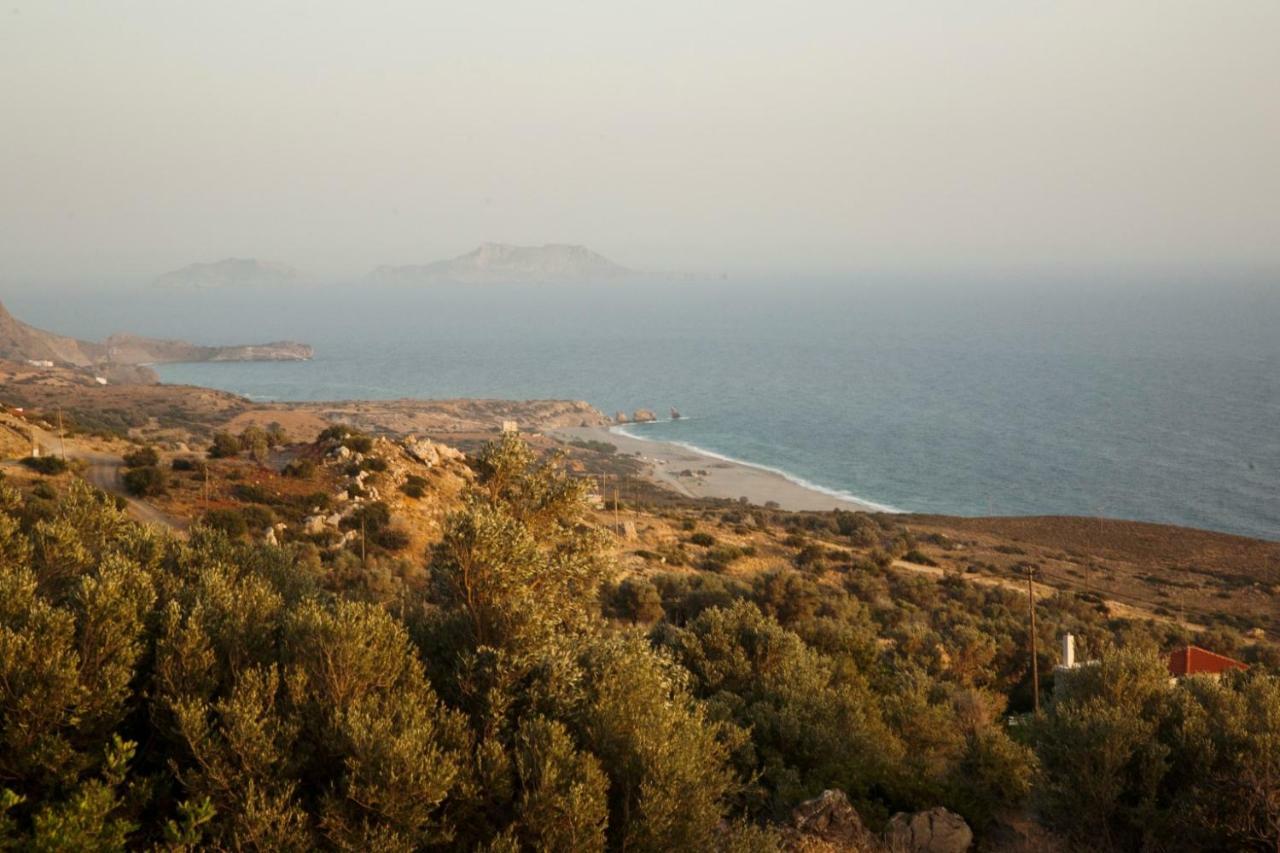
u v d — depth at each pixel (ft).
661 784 39.32
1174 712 58.08
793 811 51.49
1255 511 503.61
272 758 36.86
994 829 56.65
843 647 105.70
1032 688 139.74
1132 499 540.11
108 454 219.41
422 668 44.21
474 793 38.50
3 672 36.63
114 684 38.86
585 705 44.37
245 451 218.18
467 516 50.75
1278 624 236.63
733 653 84.02
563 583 58.59
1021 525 378.53
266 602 47.29
